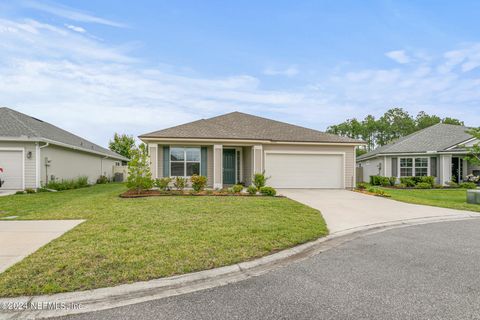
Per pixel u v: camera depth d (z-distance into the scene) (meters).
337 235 6.34
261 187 12.88
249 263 4.36
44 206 9.46
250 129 18.05
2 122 15.91
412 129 48.66
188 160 16.16
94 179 24.11
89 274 3.78
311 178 17.05
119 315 2.96
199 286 3.69
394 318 2.88
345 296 3.38
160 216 7.45
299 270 4.25
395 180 20.50
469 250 5.25
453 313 2.97
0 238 5.46
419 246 5.54
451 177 20.47
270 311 3.03
